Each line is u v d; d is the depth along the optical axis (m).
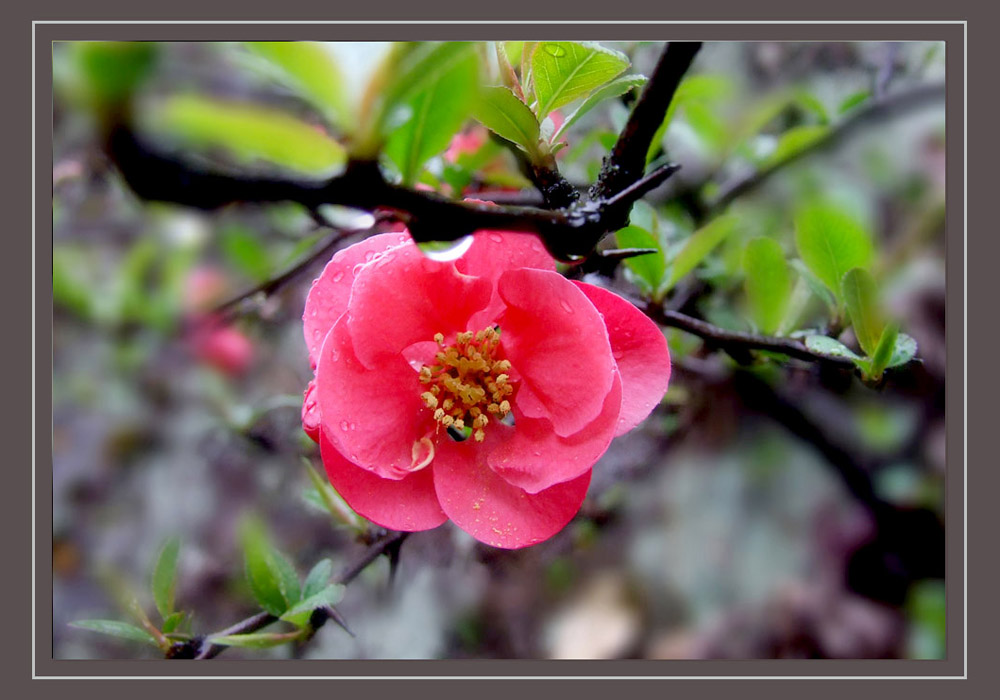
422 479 0.34
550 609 0.51
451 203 0.30
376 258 0.33
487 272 0.33
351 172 0.30
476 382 0.34
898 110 0.40
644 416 0.33
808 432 0.46
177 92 0.29
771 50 0.46
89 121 0.29
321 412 0.33
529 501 0.34
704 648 0.50
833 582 0.52
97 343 0.49
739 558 0.54
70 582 0.49
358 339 0.33
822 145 0.40
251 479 0.51
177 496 0.51
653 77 0.33
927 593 0.47
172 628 0.34
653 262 0.35
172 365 0.50
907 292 0.43
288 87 0.30
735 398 0.46
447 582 0.50
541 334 0.33
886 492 0.48
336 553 0.47
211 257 0.47
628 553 0.54
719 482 0.57
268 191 0.30
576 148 0.38
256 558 0.34
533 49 0.33
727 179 0.42
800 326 0.37
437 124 0.30
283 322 0.46
